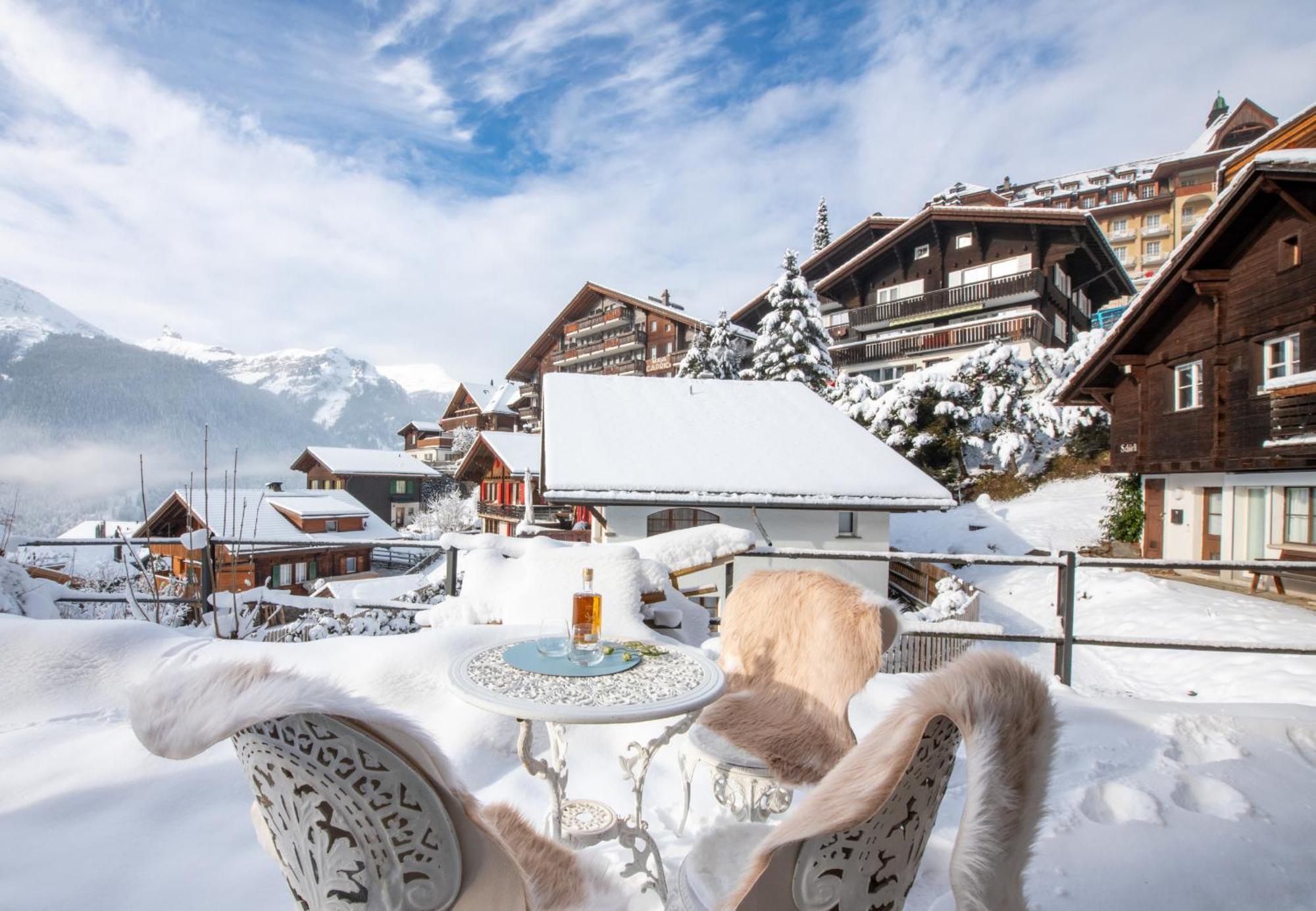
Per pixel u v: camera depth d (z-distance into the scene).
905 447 20.94
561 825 1.72
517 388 54.38
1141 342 13.06
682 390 16.56
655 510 12.68
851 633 1.92
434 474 47.75
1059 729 0.87
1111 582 11.82
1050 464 19.91
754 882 0.91
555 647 1.99
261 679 0.81
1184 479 12.51
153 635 2.92
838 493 11.88
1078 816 2.02
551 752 2.42
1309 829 1.96
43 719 2.45
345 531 28.59
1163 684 7.46
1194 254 10.91
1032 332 24.52
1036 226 25.56
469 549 3.78
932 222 27.44
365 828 0.84
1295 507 10.20
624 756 2.46
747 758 1.84
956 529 17.58
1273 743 2.55
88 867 1.64
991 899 0.78
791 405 16.08
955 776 2.27
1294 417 9.10
